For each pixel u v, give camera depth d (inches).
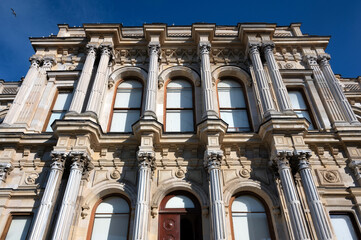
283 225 470.0
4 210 482.3
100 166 526.9
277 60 720.3
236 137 544.1
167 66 697.6
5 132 547.5
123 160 533.0
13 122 587.5
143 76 670.5
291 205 443.2
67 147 503.5
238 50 722.2
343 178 523.5
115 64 703.1
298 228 421.1
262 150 544.7
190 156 538.9
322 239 418.0
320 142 553.3
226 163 529.7
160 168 526.3
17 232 474.3
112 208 504.7
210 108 567.5
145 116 548.4
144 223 438.0
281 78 625.6
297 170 494.3
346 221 487.5
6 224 474.9
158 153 541.0
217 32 785.6
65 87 663.8
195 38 714.8
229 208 494.3
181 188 510.6
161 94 643.5
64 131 514.0
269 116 544.1
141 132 522.0
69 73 673.6
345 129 573.6
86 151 500.4
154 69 641.6
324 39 740.0
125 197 513.0
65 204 442.6
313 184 466.9
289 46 740.7
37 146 546.3
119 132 574.6
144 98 636.7
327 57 712.4
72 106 565.9
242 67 693.9
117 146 544.7
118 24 702.5
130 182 511.2
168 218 490.3
